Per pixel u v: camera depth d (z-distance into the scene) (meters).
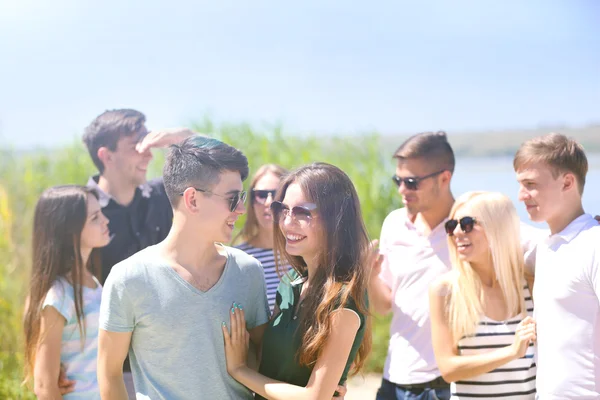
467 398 3.17
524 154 3.06
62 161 7.83
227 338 2.57
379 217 6.95
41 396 3.10
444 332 3.21
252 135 7.59
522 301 3.22
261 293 2.74
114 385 2.53
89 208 3.30
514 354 3.00
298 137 7.58
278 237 2.72
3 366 5.71
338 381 2.45
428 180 3.81
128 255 3.93
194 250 2.57
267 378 2.53
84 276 3.33
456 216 3.24
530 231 3.49
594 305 2.81
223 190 2.54
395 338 3.84
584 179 3.03
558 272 2.90
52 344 3.12
